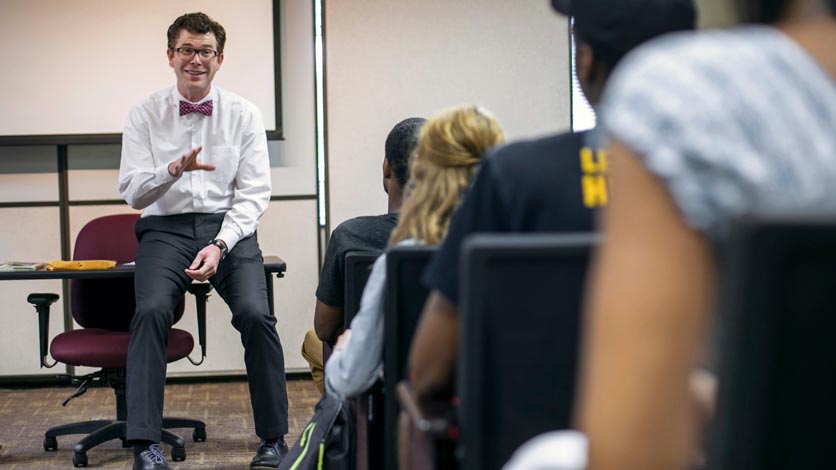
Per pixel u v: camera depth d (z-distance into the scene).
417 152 1.77
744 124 0.57
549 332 1.04
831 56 0.60
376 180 5.10
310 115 5.07
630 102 0.59
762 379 0.55
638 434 0.56
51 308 5.01
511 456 1.08
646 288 0.56
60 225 4.98
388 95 5.09
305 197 5.08
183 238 3.51
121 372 3.55
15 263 3.52
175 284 3.37
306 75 5.05
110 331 3.63
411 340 1.55
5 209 4.95
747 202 0.57
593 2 1.18
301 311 5.10
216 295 5.05
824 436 0.56
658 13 1.16
